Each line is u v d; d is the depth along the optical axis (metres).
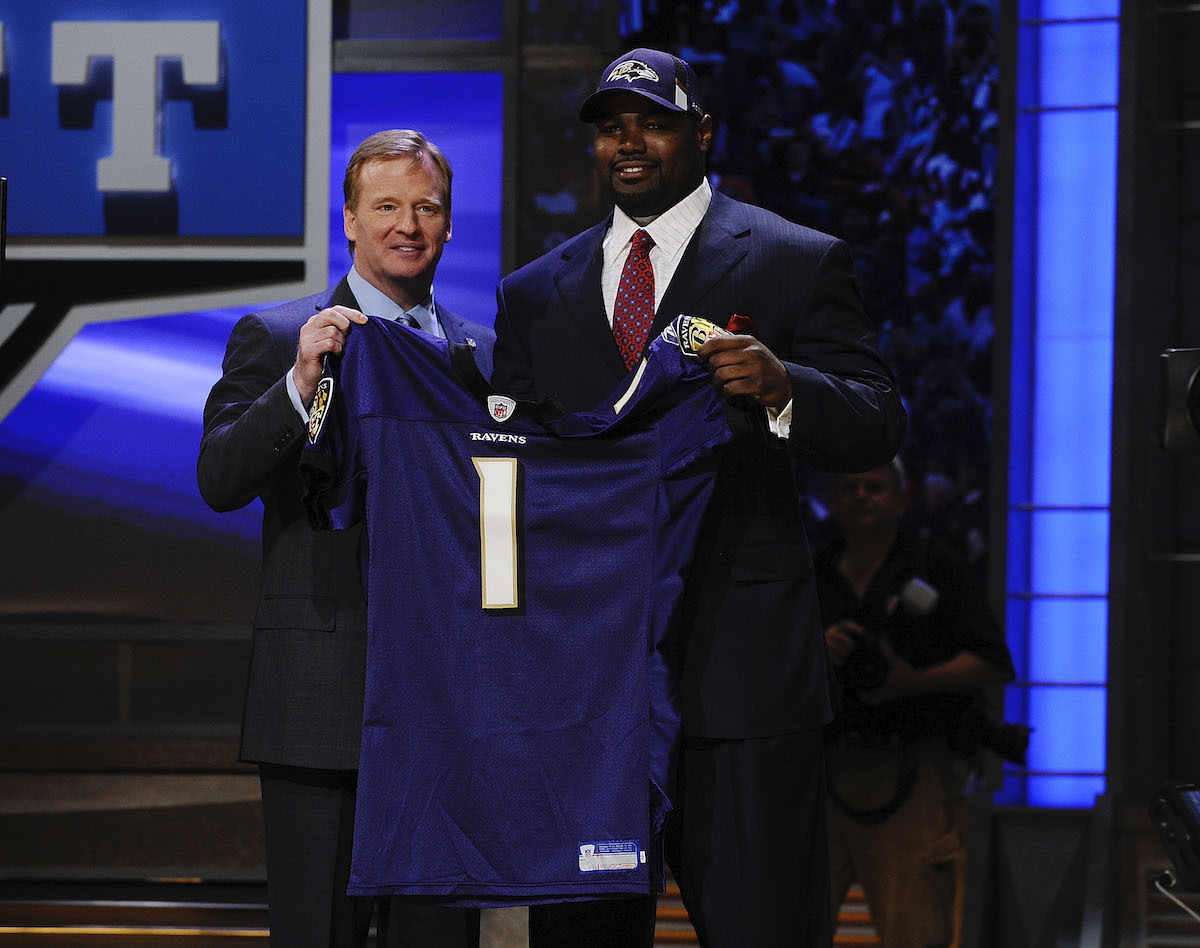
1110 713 14.22
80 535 14.39
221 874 14.41
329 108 13.94
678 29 22.41
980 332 21.97
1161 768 15.16
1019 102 14.52
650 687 7.09
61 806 14.50
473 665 7.21
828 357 7.45
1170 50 15.77
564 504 7.29
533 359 7.89
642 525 7.25
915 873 11.43
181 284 14.11
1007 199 14.31
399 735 7.14
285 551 8.11
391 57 14.27
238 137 13.97
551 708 7.19
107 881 14.45
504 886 7.08
